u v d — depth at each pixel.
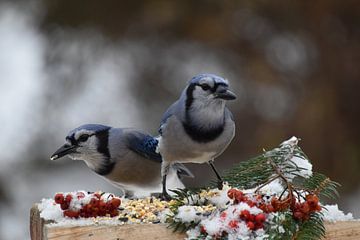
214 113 7.02
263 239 5.66
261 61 14.02
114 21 14.52
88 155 8.77
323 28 14.06
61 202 6.18
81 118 15.62
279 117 13.73
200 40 14.00
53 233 5.82
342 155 13.41
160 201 6.86
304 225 5.79
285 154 6.67
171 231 5.95
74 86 15.24
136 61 15.11
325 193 6.13
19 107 16.38
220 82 7.01
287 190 6.14
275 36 14.27
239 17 14.12
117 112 15.57
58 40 14.88
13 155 15.75
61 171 15.96
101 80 15.52
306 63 14.14
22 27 15.73
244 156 13.91
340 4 13.94
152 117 15.19
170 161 7.36
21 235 14.90
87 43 14.85
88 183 15.86
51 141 15.69
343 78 13.94
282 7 13.99
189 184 14.53
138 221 6.05
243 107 14.02
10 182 15.49
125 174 8.83
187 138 7.07
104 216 6.21
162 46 14.80
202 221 5.88
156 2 14.07
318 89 13.77
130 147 8.76
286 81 14.02
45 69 15.16
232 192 5.99
